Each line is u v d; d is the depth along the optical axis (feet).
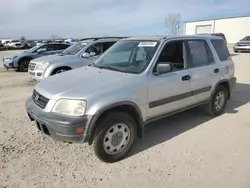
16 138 13.71
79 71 13.92
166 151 12.40
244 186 9.62
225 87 17.88
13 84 30.09
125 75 12.32
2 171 10.55
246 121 16.51
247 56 62.64
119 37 30.40
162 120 16.74
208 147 12.80
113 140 11.20
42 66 26.43
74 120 10.04
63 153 12.16
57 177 10.23
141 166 11.08
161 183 9.85
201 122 16.33
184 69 14.49
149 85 12.25
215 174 10.41
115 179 10.13
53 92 10.96
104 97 10.59
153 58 12.87
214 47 17.12
